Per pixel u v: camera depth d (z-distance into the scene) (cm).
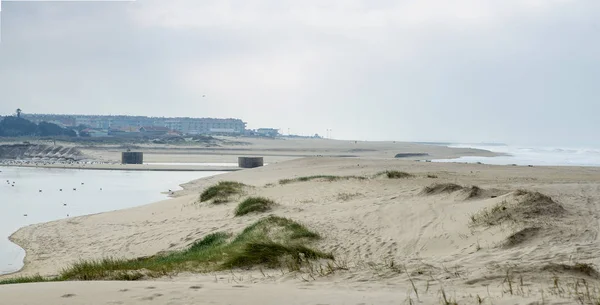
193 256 1328
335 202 1961
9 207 2967
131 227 2027
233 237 1553
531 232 1134
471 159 9719
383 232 1375
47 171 6212
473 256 1025
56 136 18412
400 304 626
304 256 1127
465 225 1291
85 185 4366
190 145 15200
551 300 626
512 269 862
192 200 2431
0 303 615
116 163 7906
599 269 860
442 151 13625
